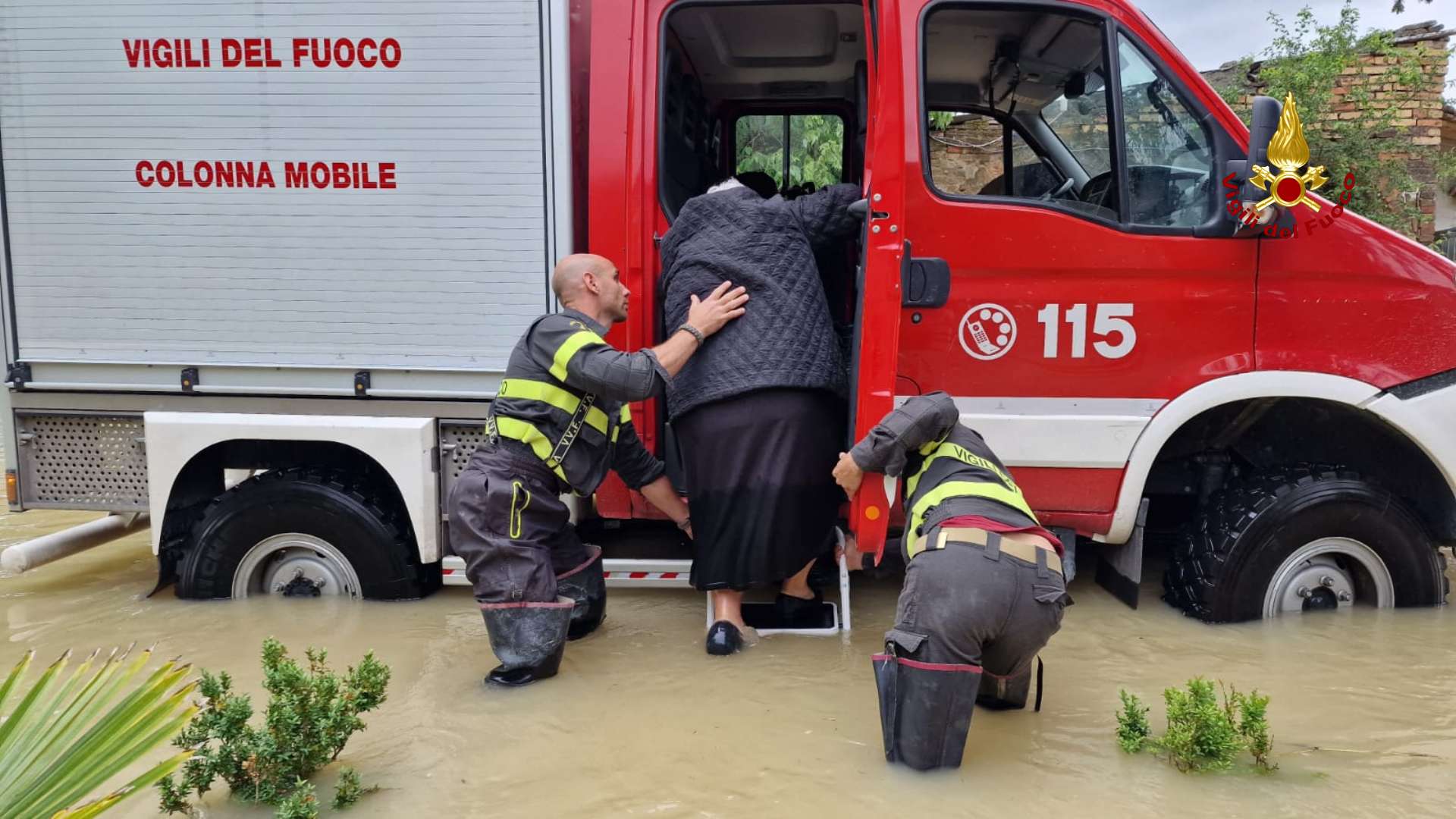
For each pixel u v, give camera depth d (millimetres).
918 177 3271
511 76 3422
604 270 3201
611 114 3447
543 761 2576
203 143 3506
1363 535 3445
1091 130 3461
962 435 2848
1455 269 3281
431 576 3898
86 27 3477
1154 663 3203
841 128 4812
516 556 3049
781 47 4145
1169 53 3314
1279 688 2998
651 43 3473
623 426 3352
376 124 3465
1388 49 8641
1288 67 8453
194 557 3721
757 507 3137
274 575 3801
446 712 2877
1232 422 3586
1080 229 3277
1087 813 2299
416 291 3531
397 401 3615
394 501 3783
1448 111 10078
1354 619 3494
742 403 3127
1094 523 3457
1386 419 3305
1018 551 2498
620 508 3658
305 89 3463
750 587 3191
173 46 3465
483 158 3461
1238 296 3301
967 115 4043
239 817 2318
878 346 2977
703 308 3096
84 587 4156
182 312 3588
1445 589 3553
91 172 3541
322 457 3787
